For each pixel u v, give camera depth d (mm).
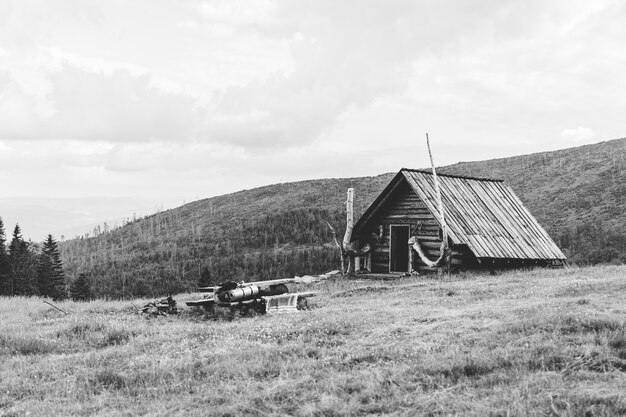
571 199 69938
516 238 33844
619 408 7832
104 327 18094
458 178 36344
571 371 9523
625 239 47406
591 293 17922
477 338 12289
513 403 8211
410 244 32531
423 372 10297
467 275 29188
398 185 33812
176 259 119125
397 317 16234
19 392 11297
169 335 16438
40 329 18812
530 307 15133
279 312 20297
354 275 33938
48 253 90938
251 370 11594
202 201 189000
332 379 10305
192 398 10180
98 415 9578
